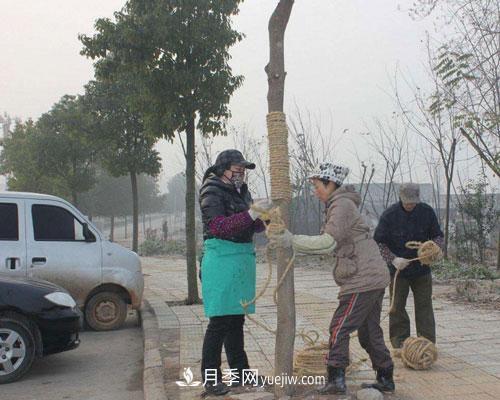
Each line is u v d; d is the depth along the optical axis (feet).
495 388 17.42
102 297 31.83
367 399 15.85
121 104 58.70
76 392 20.90
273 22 16.08
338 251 16.21
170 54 34.81
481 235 52.95
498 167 43.29
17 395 20.62
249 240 16.79
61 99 80.84
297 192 61.98
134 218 64.39
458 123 44.01
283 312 15.96
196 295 36.27
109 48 37.50
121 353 26.84
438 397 16.66
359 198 16.39
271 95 15.89
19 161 100.27
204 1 34.24
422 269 20.89
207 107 35.09
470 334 24.54
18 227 30.40
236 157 16.98
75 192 84.94
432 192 63.36
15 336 22.16
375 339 16.84
